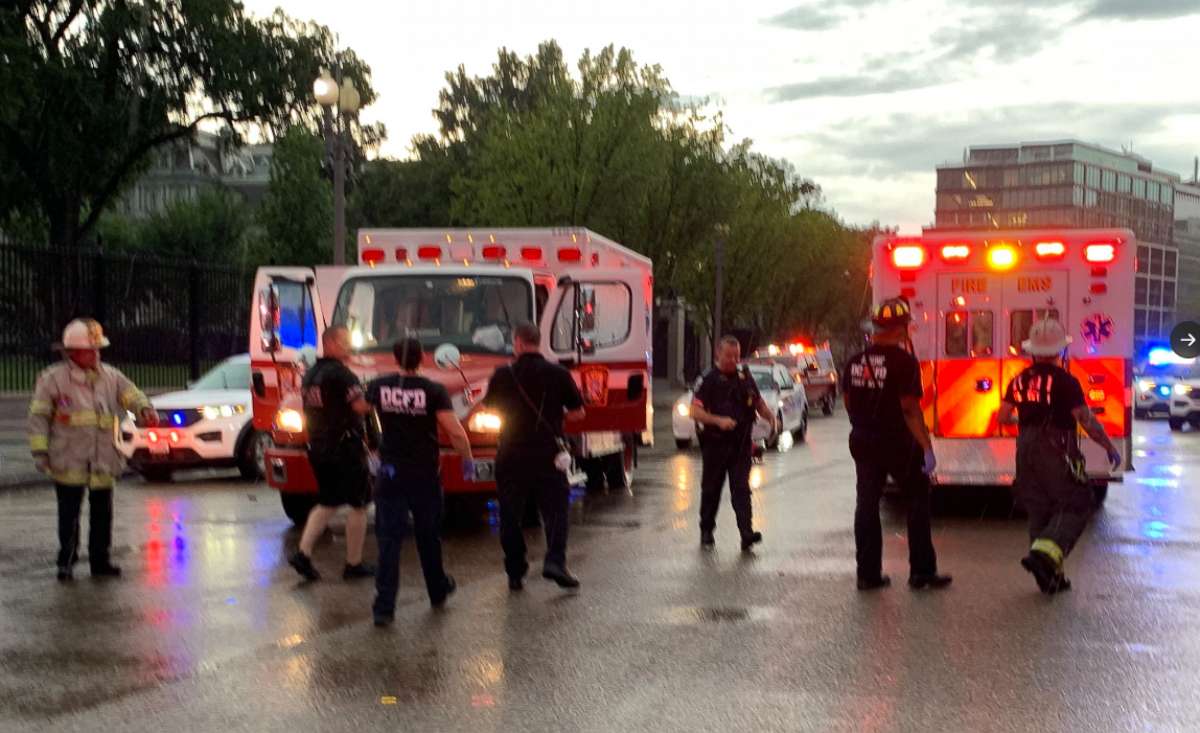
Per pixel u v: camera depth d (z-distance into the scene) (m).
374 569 9.84
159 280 26.67
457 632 7.88
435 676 6.84
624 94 32.84
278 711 6.21
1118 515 13.63
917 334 13.50
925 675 6.82
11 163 38.28
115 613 8.46
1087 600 8.86
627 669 6.97
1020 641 7.61
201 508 14.16
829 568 10.21
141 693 6.52
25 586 9.44
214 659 7.21
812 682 6.70
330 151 20.94
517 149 32.94
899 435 9.16
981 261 13.41
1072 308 13.27
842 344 74.56
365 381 11.93
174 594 9.12
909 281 13.54
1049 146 173.62
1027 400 9.30
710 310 47.03
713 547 11.35
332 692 6.53
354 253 47.62
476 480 11.81
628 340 13.47
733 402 11.22
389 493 8.25
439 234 14.28
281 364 13.10
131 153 38.69
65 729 5.93
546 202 32.62
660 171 33.88
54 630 7.96
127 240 50.88
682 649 7.42
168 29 37.09
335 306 13.16
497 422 11.90
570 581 9.17
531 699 6.39
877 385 9.16
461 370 12.05
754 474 18.59
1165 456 22.03
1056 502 9.20
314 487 11.98
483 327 12.95
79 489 9.73
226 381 18.11
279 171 41.59
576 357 12.98
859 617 8.29
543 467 9.12
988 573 9.98
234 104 38.69
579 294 12.85
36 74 35.00
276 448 12.22
